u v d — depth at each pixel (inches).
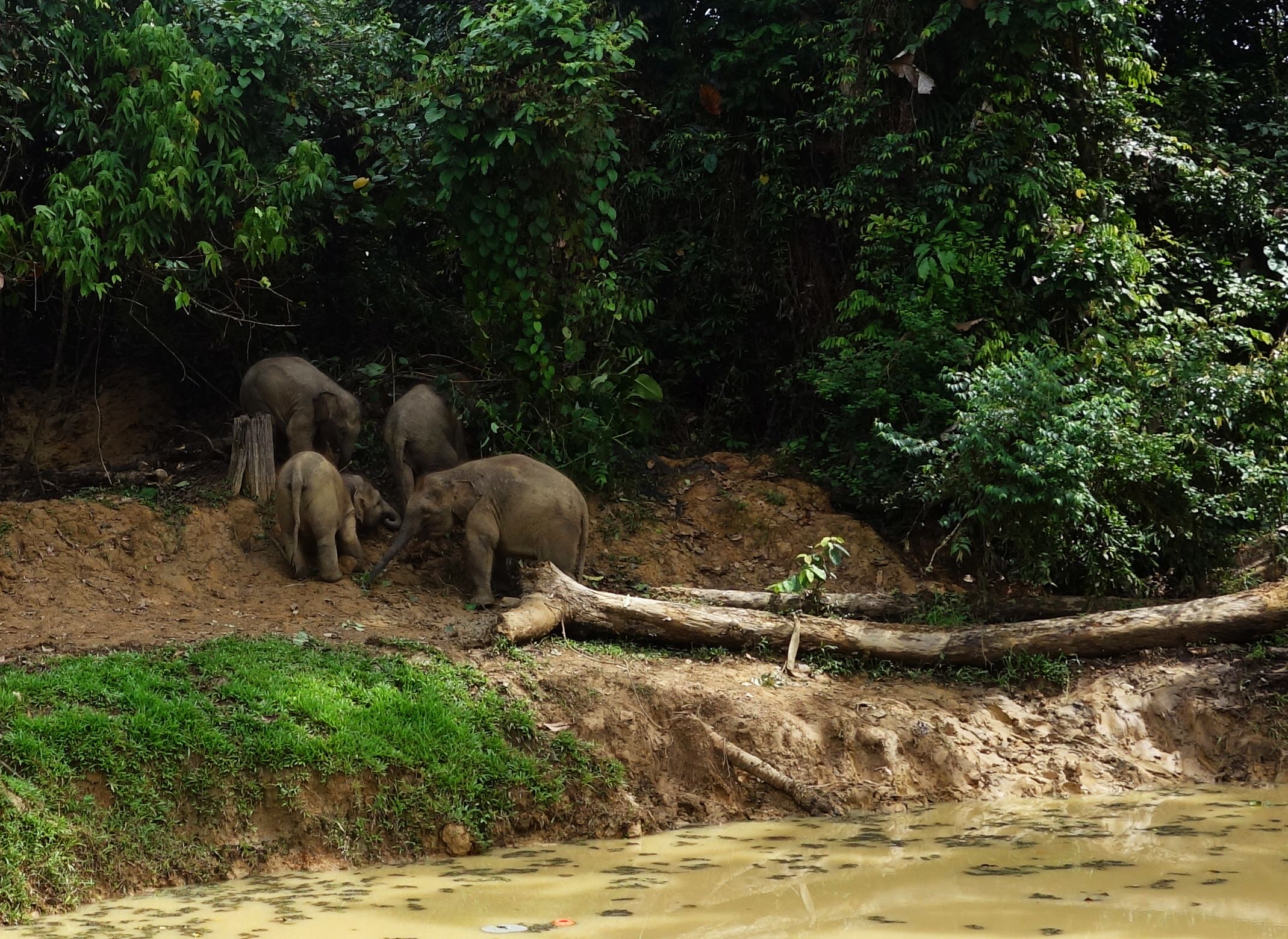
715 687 363.3
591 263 475.2
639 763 333.1
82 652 325.4
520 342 461.7
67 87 415.2
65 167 446.6
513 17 454.0
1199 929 229.1
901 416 482.6
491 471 411.2
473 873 275.7
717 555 469.1
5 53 409.7
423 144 468.4
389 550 404.8
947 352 472.1
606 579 442.0
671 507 486.3
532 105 438.3
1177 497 440.8
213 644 332.2
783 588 414.6
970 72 517.7
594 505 473.4
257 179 438.0
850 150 531.2
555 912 243.4
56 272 430.6
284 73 460.1
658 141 564.4
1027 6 500.7
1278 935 225.5
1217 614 404.8
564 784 316.2
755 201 557.9
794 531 475.5
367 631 362.9
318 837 285.4
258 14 449.7
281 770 287.7
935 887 259.1
